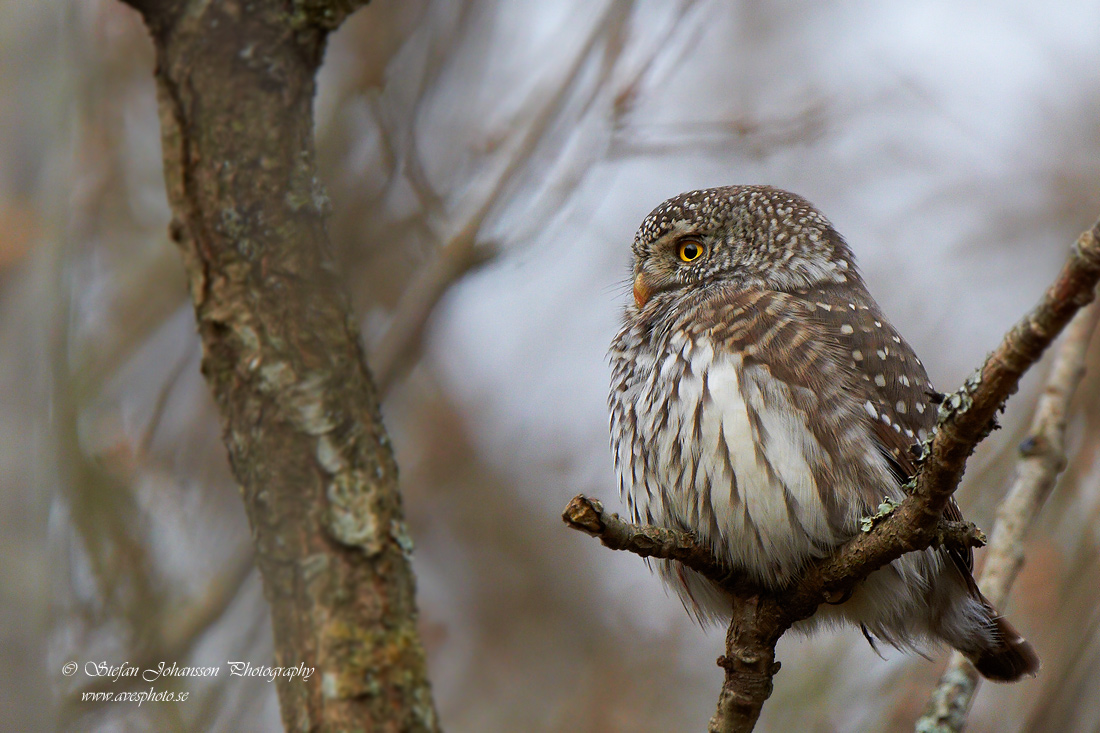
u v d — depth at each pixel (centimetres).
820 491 835
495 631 1441
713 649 1402
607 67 997
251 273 423
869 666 1078
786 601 759
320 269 430
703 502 852
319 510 410
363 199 1027
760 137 1125
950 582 898
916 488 640
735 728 752
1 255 781
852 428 859
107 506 777
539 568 1483
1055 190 1619
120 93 1182
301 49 436
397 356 905
